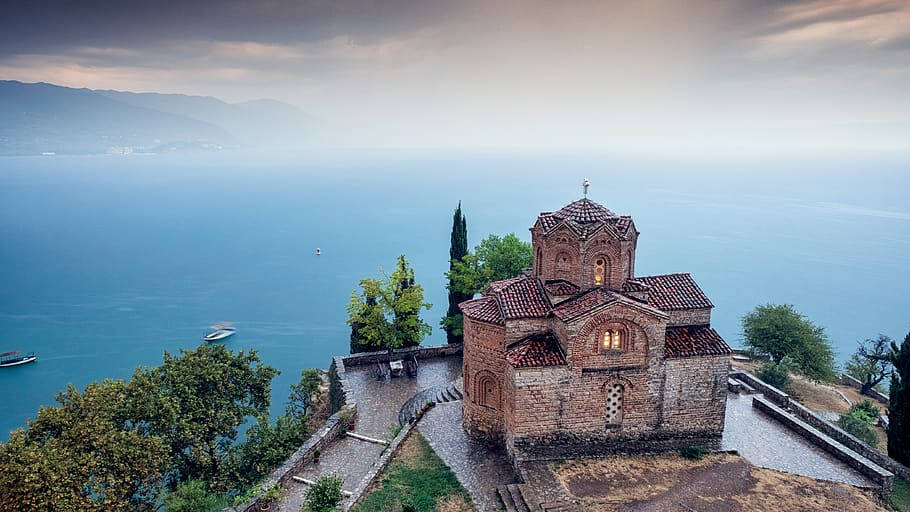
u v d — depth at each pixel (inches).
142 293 5920.3
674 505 1175.0
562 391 1330.0
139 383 1407.5
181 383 1470.2
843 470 1322.6
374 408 1843.0
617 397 1366.9
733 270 7052.2
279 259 7465.6
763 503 1186.0
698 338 1411.2
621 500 1190.3
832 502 1194.0
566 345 1309.1
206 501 1241.4
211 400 1521.9
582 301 1360.7
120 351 4350.4
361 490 1238.9
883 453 1466.5
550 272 1450.5
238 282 6323.8
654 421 1385.3
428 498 1222.3
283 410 3280.0
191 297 5767.7
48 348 4404.5
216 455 1510.8
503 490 1241.4
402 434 1529.3
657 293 1489.9
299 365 4015.8
